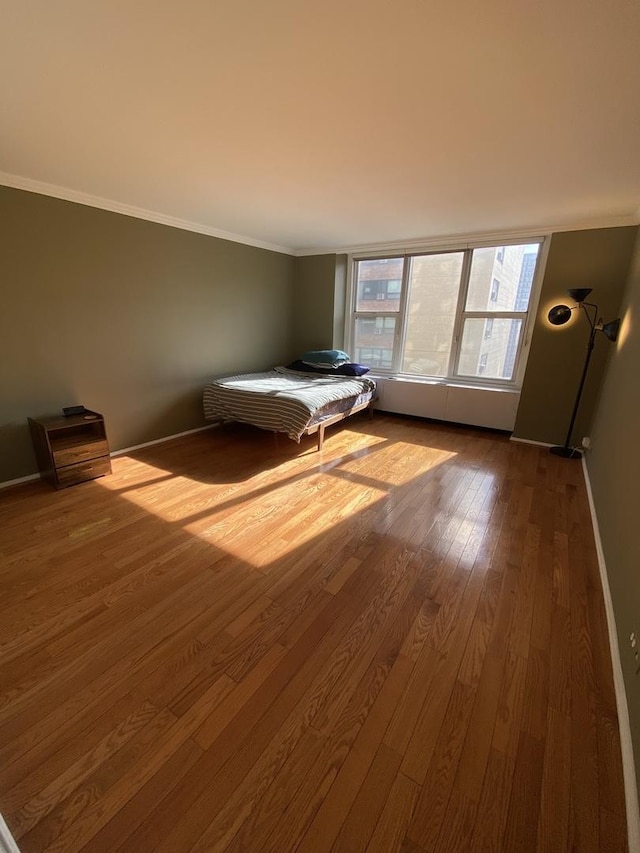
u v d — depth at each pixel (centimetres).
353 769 109
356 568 198
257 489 288
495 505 268
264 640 153
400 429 452
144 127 189
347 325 535
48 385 300
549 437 395
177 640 153
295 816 99
